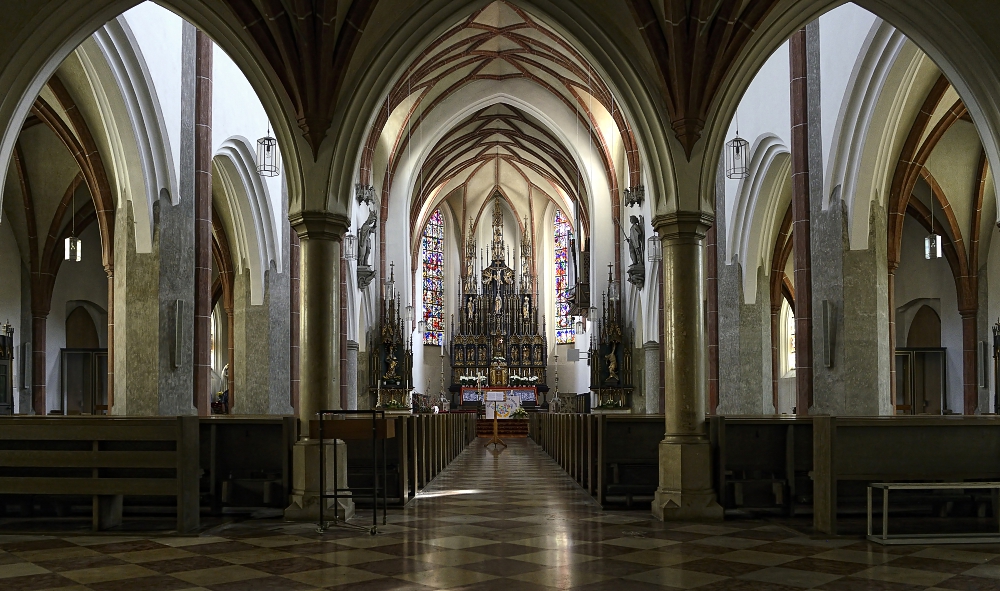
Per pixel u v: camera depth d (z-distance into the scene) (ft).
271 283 72.08
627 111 33.24
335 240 32.96
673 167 32.37
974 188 73.97
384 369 107.45
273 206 70.54
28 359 81.61
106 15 30.55
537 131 120.37
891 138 48.26
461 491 40.50
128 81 46.19
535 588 19.22
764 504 32.58
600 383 104.01
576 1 32.86
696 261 32.50
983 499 30.60
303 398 31.89
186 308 50.60
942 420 27.58
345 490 30.45
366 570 21.18
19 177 77.10
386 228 109.29
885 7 30.76
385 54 32.91
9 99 29.73
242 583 19.72
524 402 142.41
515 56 97.45
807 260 50.55
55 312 89.40
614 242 105.91
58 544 25.11
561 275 151.53
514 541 25.59
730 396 68.08
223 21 31.48
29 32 29.48
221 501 31.73
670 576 20.48
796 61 51.44
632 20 32.42
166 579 20.15
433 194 140.87
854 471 27.25
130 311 49.57
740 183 65.82
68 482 27.17
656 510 31.17
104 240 51.72
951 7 29.81
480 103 106.83
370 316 105.50
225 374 121.08
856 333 48.96
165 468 27.30
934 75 47.09
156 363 49.24
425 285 148.36
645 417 35.53
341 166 32.86
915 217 78.89
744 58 32.07
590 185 109.70
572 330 147.84
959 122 68.90
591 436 38.96
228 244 75.97
